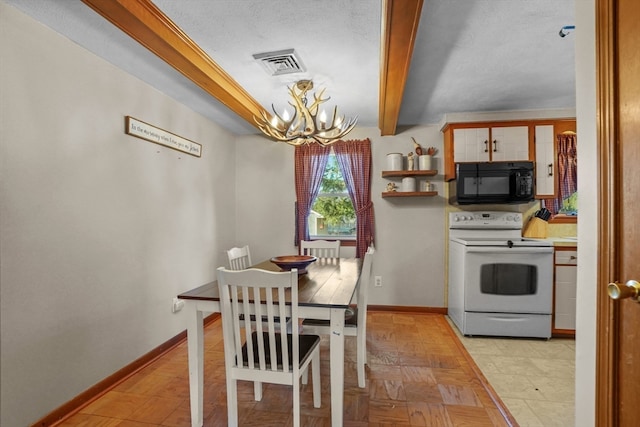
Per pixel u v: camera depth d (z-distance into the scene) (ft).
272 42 6.33
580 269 3.22
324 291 6.00
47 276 5.77
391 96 8.08
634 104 2.43
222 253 12.16
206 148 11.09
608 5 2.67
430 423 5.80
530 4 5.15
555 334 9.68
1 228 5.08
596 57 2.84
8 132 5.17
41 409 5.64
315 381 6.26
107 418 5.96
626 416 2.57
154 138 8.46
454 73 7.74
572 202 11.10
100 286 6.87
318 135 7.41
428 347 9.05
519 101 9.70
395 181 12.26
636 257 2.43
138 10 5.08
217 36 6.12
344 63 7.22
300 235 12.66
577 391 3.26
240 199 13.29
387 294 12.37
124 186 7.54
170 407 6.29
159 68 7.47
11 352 5.21
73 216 6.27
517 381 7.24
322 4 5.18
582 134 3.16
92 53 6.70
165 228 8.98
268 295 4.98
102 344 6.90
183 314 9.67
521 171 10.25
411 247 12.20
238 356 5.22
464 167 10.47
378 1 5.12
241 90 8.58
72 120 6.27
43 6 5.20
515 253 9.55
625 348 2.58
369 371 7.70
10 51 5.19
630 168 2.48
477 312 9.73
